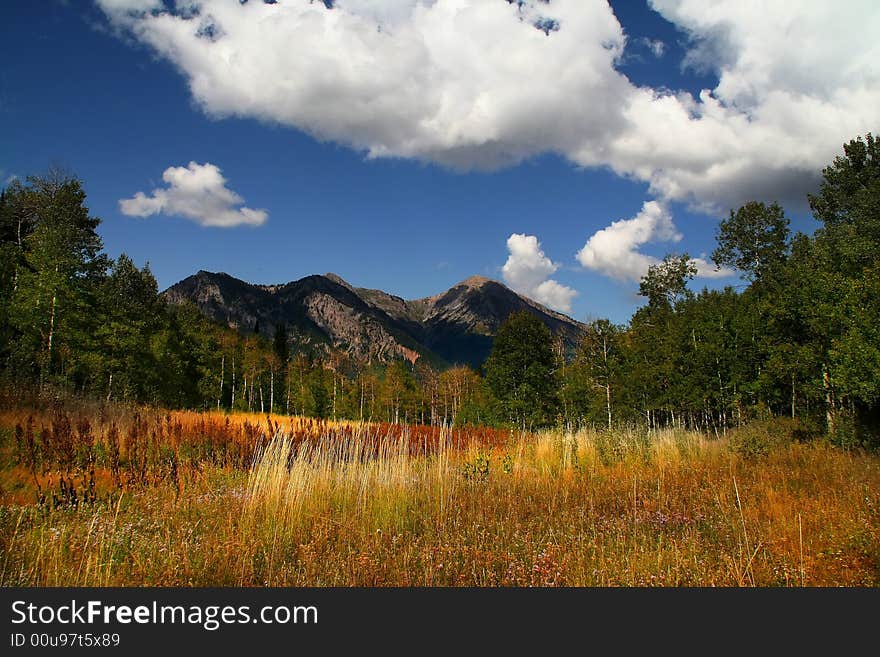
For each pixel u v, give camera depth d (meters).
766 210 37.53
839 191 31.67
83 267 28.97
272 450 8.11
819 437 17.94
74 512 6.06
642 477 9.67
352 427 17.92
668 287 46.19
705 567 4.95
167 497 7.00
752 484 8.90
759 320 27.36
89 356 25.78
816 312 20.88
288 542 5.50
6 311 23.81
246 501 6.56
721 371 29.50
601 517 6.78
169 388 34.66
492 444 13.51
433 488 8.02
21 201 37.00
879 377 16.30
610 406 35.91
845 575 4.85
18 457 8.65
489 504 7.44
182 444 10.58
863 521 5.92
